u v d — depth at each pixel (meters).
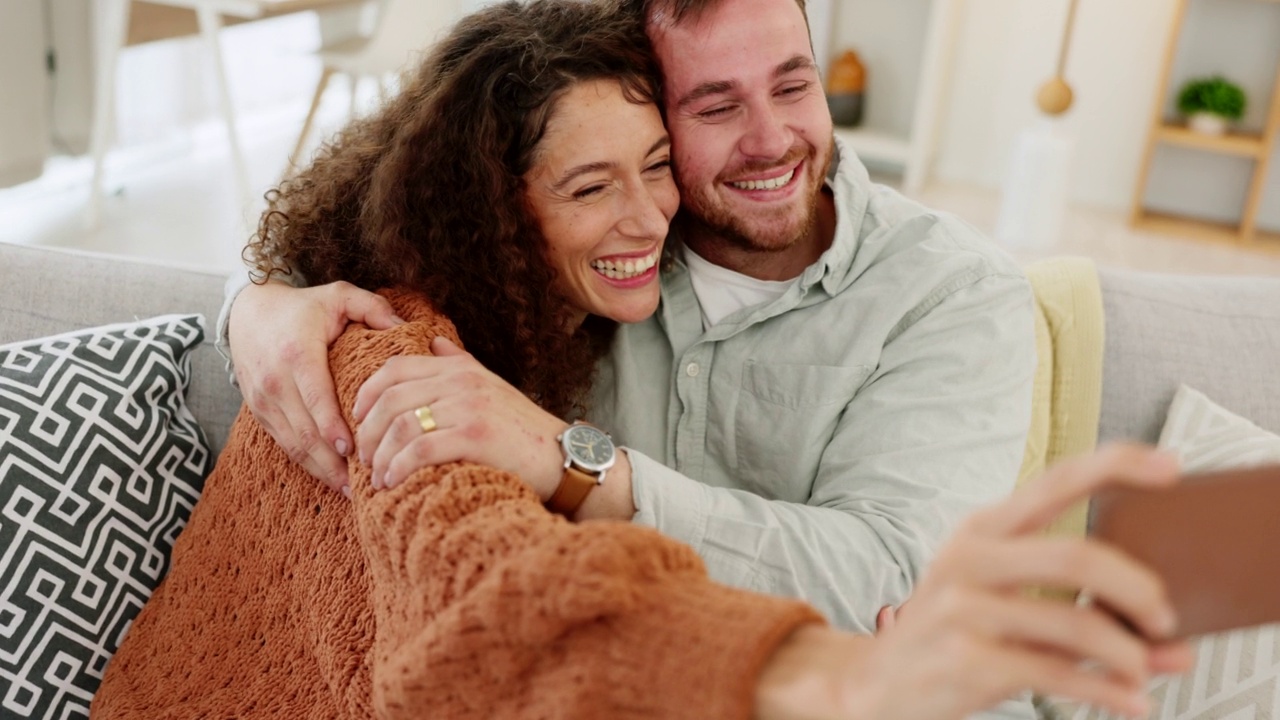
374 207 1.18
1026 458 1.33
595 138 1.13
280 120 5.33
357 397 1.01
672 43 1.21
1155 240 4.30
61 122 4.19
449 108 1.14
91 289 1.48
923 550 1.09
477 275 1.17
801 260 1.36
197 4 3.60
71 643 1.23
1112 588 0.51
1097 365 1.38
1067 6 4.54
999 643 0.52
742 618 0.64
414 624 0.81
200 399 1.44
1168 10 4.38
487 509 0.82
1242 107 4.27
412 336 1.08
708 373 1.34
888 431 1.20
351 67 4.02
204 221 3.96
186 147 4.73
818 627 0.64
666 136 1.21
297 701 1.04
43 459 1.22
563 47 1.13
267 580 1.12
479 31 1.18
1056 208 4.07
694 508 1.02
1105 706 0.51
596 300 1.24
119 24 3.63
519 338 1.19
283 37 5.30
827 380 1.26
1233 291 1.45
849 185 1.34
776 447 1.29
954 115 4.91
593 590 0.67
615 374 1.36
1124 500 0.57
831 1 4.86
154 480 1.29
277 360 1.08
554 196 1.16
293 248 1.26
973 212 4.53
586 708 0.66
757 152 1.23
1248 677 1.17
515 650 0.71
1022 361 1.26
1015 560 0.52
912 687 0.53
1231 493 0.56
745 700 0.60
